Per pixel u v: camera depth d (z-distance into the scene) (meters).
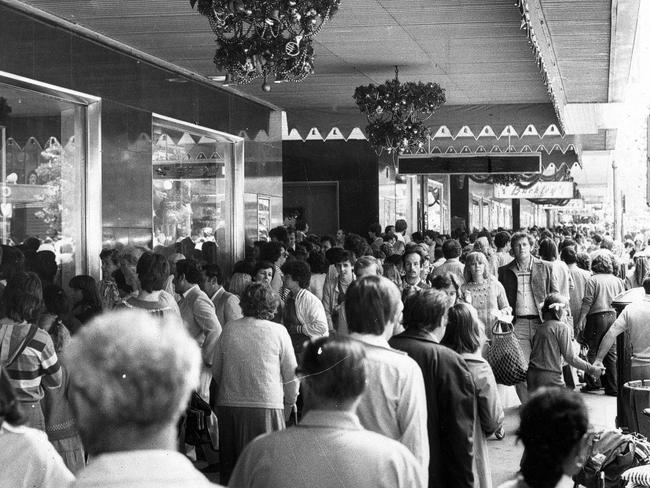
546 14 10.51
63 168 10.34
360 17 10.76
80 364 2.05
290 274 8.21
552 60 13.43
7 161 9.39
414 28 11.35
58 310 6.23
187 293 7.91
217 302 8.54
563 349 8.99
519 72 14.52
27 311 5.57
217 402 6.41
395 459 3.20
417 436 4.34
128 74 11.52
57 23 10.00
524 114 17.78
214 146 14.56
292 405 6.52
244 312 6.41
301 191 24.75
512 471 8.23
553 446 2.91
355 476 3.16
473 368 5.51
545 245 11.17
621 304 10.13
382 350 4.39
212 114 14.08
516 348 8.58
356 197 24.44
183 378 2.08
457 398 4.91
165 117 12.48
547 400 2.96
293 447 3.22
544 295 10.56
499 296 9.70
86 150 10.73
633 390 7.87
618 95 16.62
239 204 15.23
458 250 11.52
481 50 12.80
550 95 15.84
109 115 11.04
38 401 5.57
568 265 12.56
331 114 17.30
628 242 28.28
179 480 2.04
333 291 10.12
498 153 19.77
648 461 6.18
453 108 17.89
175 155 12.98
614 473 6.09
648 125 10.73
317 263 10.23
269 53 7.51
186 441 7.38
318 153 24.62
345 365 3.26
